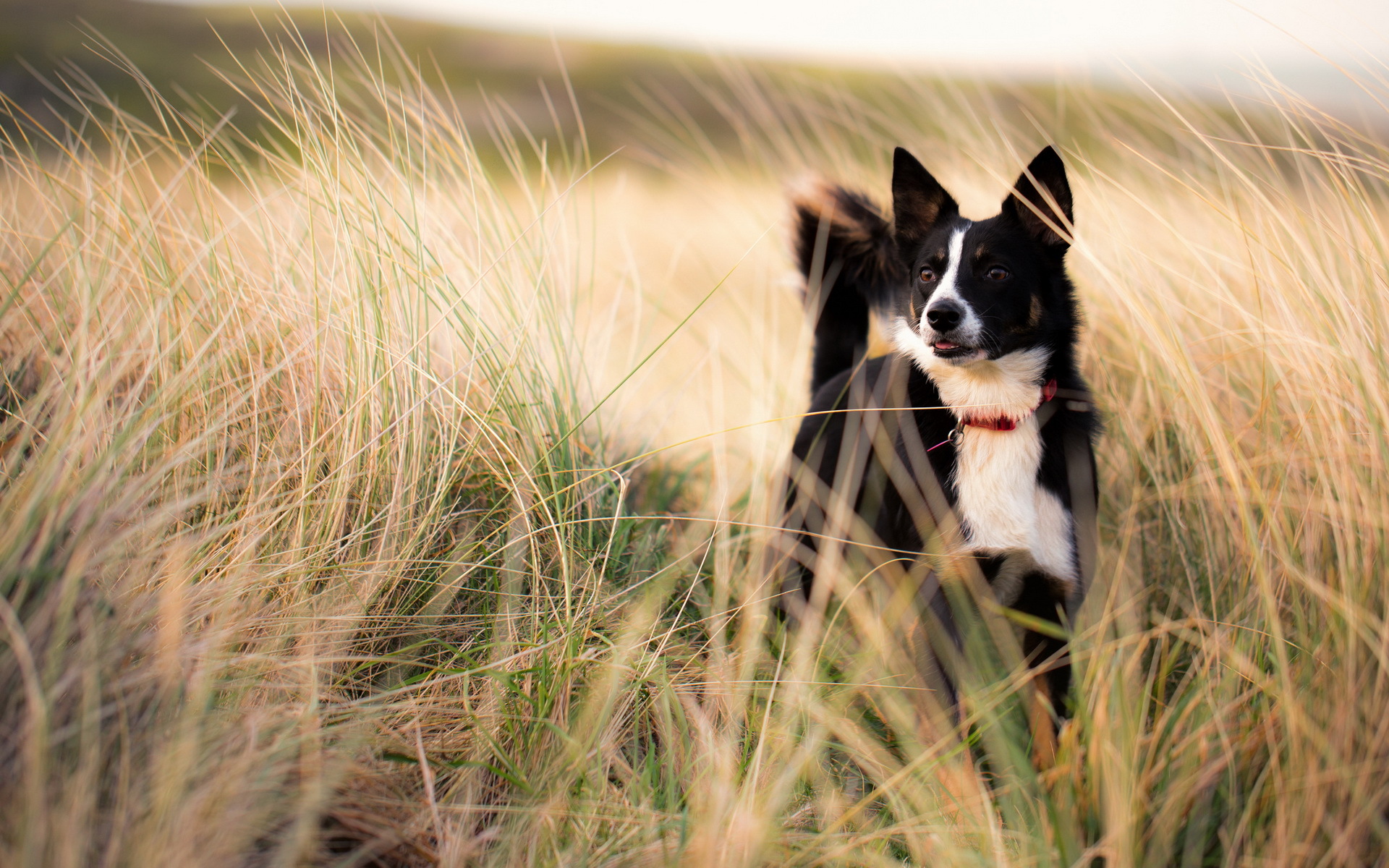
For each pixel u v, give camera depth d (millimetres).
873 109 4207
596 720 1942
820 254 3020
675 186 7852
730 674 2195
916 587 2371
